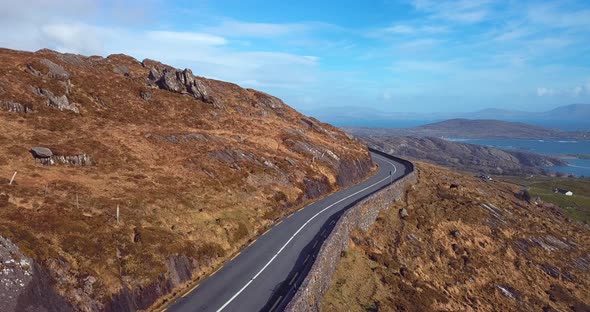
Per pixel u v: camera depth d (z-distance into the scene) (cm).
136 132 4262
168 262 2267
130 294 1947
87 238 2073
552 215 7594
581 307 4262
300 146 5566
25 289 1570
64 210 2233
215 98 6331
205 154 4078
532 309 3947
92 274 1867
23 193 2298
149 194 2861
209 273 2448
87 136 3762
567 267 5119
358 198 4550
